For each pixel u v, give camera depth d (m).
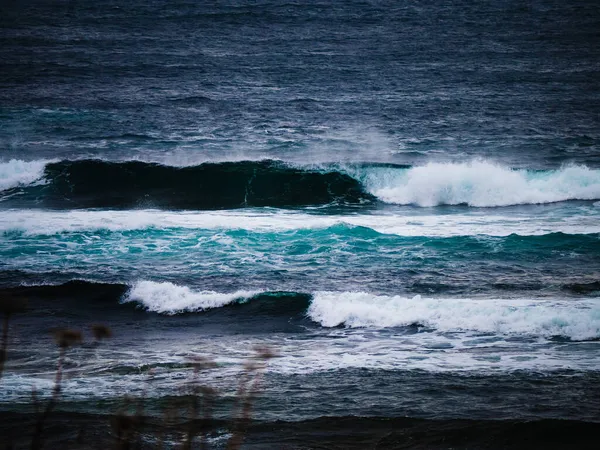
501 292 56.12
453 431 32.41
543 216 83.94
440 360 42.22
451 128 128.75
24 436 31.11
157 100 146.25
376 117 135.75
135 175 99.00
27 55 186.88
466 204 92.50
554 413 34.16
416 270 62.06
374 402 35.53
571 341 45.38
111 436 30.97
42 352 44.34
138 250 67.81
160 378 39.22
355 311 50.84
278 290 56.38
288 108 141.50
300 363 41.97
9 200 92.56
